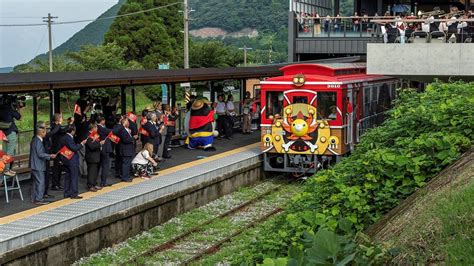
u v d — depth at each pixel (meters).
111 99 20.14
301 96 21.58
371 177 8.98
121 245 14.62
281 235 8.59
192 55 57.12
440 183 7.99
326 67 21.78
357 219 8.56
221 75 23.81
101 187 16.36
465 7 37.97
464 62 21.36
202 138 23.75
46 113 22.14
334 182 9.59
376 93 25.78
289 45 36.22
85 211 13.95
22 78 14.17
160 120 20.88
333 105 21.34
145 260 13.35
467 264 5.68
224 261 13.04
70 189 15.35
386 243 6.71
